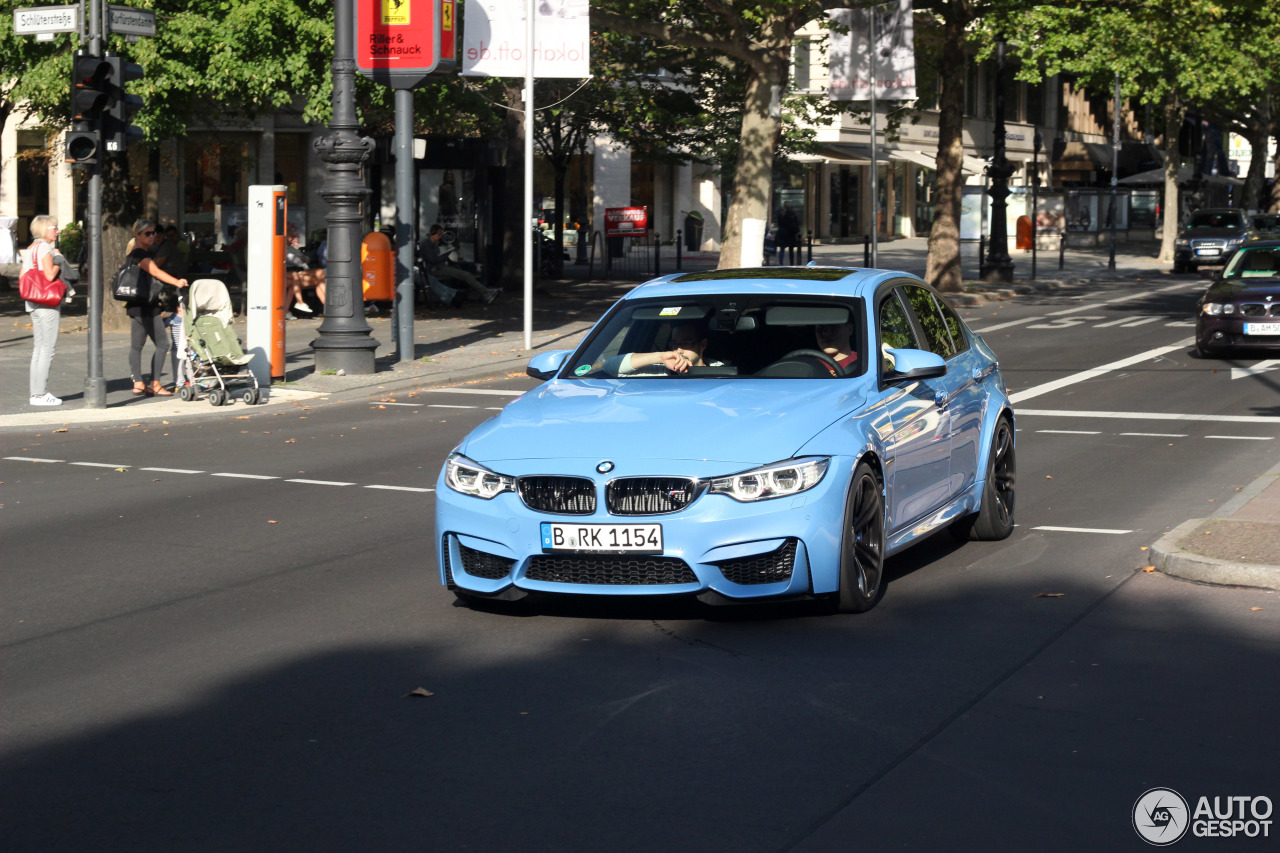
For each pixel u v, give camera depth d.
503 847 4.31
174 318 16.97
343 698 5.87
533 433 6.96
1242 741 5.22
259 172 42.56
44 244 15.79
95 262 15.67
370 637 6.83
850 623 6.95
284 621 7.18
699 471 6.55
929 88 40.41
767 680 6.04
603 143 50.19
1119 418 14.29
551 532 6.61
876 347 7.72
